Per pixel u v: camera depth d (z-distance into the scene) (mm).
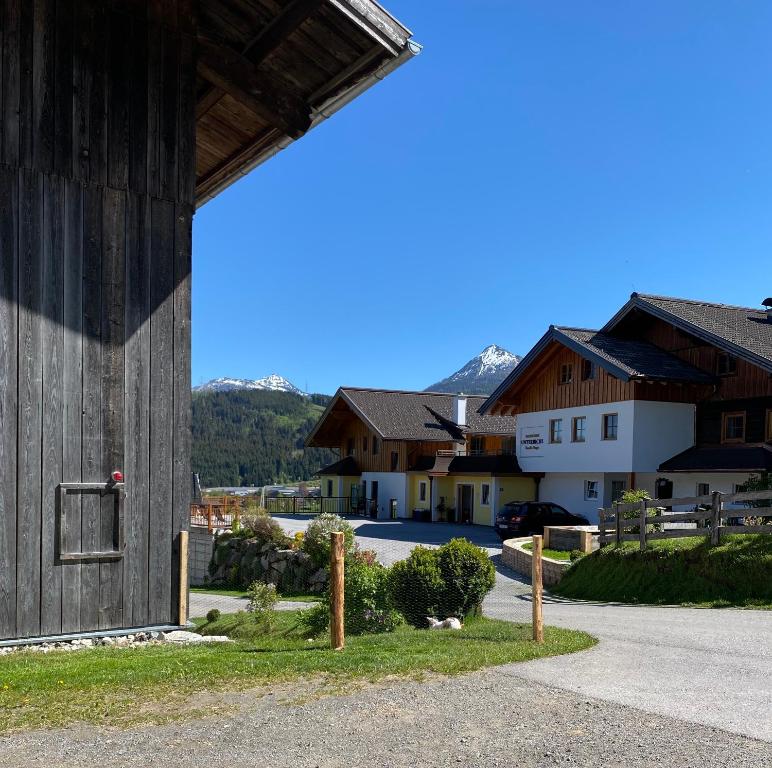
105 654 8586
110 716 5977
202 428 175375
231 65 11375
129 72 10289
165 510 10164
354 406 50438
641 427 30203
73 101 9820
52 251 9523
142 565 9945
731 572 15531
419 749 5285
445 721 5887
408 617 12352
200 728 5711
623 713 6137
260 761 5066
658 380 29234
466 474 41094
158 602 10062
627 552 17953
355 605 12461
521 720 5918
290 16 10492
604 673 7668
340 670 7418
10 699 6391
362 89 11602
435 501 44906
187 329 10508
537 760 5082
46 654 8625
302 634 12773
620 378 29438
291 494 64125
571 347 32438
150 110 10430
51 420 9398
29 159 9445
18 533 9125
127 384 9969
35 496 9250
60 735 5547
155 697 6477
